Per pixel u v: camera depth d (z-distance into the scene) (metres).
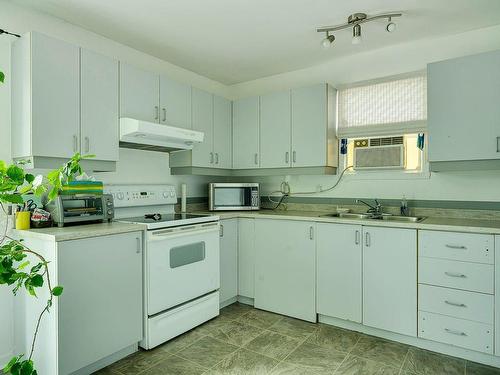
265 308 2.98
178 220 2.48
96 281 1.96
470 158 2.31
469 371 2.02
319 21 2.47
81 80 2.21
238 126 3.53
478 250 2.07
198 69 3.49
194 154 3.08
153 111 2.70
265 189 3.70
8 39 2.14
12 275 0.81
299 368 2.05
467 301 2.11
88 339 1.92
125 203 2.69
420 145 2.81
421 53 2.82
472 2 2.21
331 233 2.62
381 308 2.41
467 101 2.32
